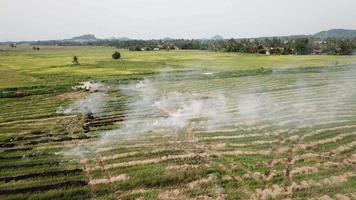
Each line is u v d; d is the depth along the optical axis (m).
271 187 23.56
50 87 61.44
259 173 25.52
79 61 111.56
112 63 103.94
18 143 33.31
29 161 28.69
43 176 25.89
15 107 48.38
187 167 26.62
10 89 59.72
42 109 46.75
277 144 31.61
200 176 25.28
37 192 23.55
